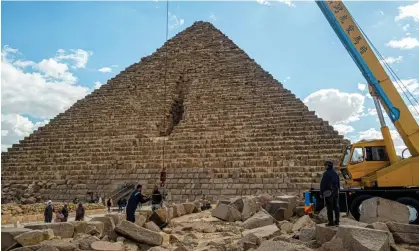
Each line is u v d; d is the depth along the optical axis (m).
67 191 46.47
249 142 48.31
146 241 13.09
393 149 19.50
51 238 12.22
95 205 36.50
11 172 53.00
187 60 74.88
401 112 19.62
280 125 50.66
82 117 66.31
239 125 53.09
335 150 43.53
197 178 42.94
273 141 47.66
